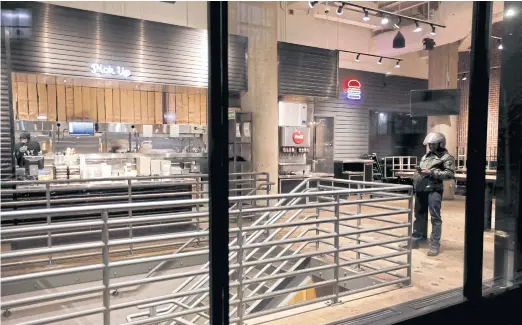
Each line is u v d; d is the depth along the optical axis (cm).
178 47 700
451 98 781
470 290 253
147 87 739
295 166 910
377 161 1103
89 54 615
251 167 712
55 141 697
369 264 457
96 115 745
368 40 1038
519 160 286
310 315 321
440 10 812
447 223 622
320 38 938
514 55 288
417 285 391
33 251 228
